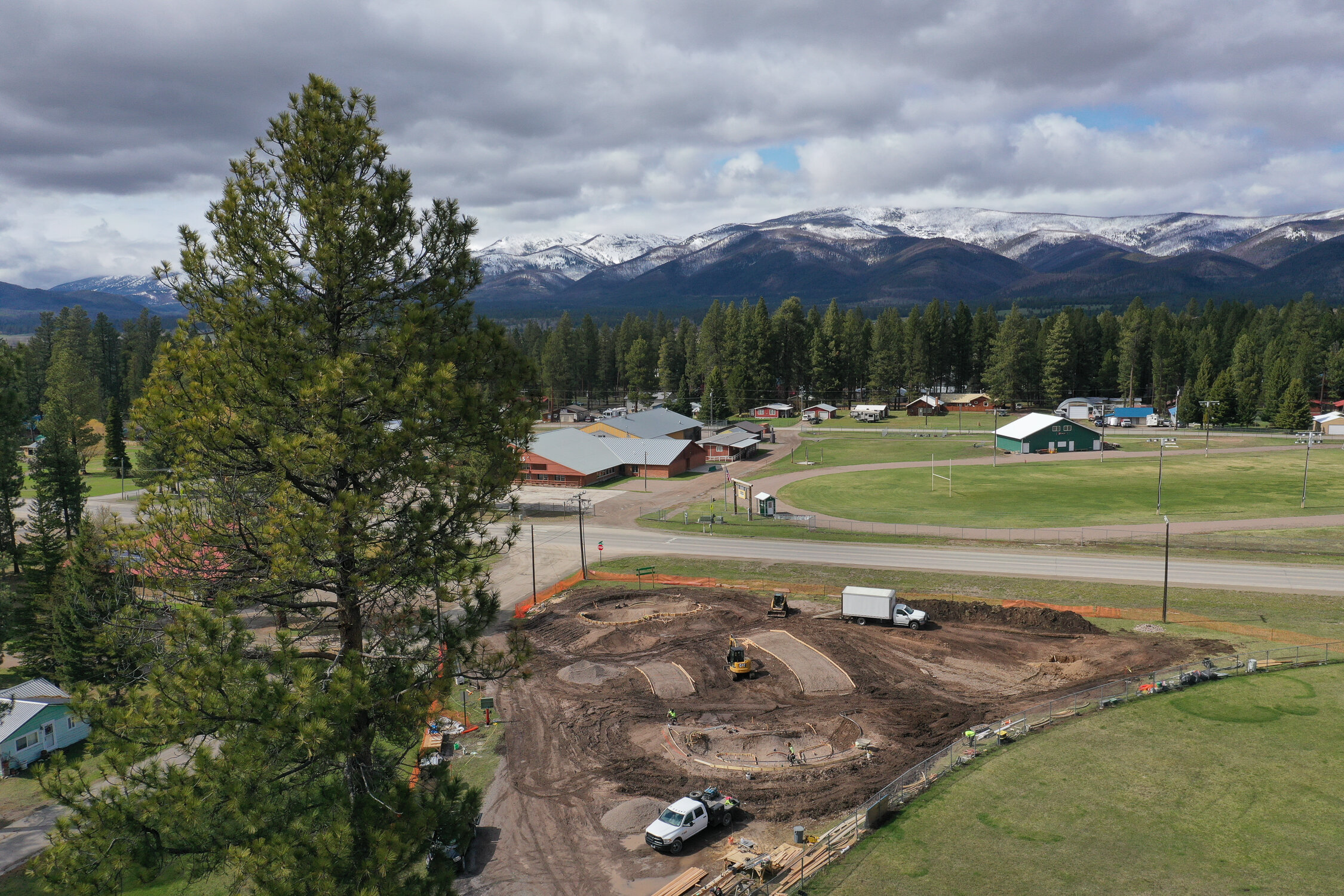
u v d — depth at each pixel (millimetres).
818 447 156500
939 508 95438
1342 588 58719
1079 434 140750
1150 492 99875
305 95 19203
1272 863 26953
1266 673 42656
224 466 18312
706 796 32375
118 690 18203
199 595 18125
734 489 105500
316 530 16922
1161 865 27094
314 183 18953
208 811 15633
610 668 49719
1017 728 38000
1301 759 33594
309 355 18719
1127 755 34688
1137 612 55594
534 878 29188
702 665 49500
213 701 15578
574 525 90438
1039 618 54656
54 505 88625
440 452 18922
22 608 55750
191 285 18766
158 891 27703
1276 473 109750
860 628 55125
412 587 19156
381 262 19531
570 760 38281
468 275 20641
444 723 42094
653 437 138625
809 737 39938
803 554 75562
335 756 16562
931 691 44812
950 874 27094
